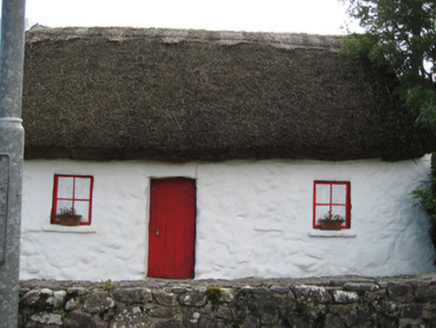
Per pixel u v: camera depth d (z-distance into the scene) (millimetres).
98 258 6395
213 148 6043
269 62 6965
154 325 3963
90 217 6492
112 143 5992
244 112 6277
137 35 7414
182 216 6645
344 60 7152
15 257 3590
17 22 3600
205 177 6465
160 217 6648
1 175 3518
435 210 6297
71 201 6531
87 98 6395
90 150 6133
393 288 4191
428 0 5992
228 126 6113
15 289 3602
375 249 6578
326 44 7500
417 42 6145
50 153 6281
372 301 4160
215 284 4219
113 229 6414
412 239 6660
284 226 6496
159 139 5988
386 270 6578
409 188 6723
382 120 6371
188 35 7484
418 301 4211
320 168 6570
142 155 6254
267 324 4023
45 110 6270
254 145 6066
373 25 6691
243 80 6664
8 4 3580
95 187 6449
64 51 7066
